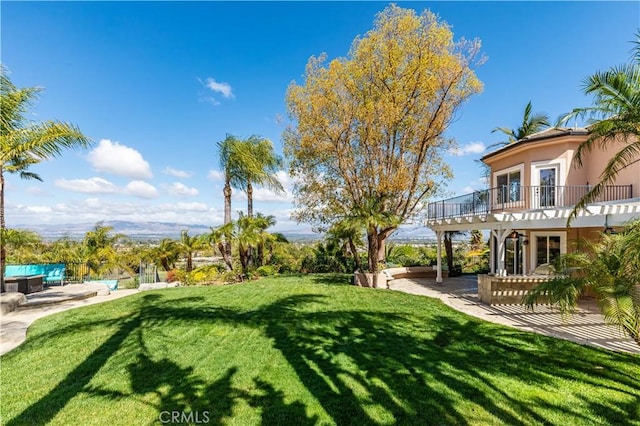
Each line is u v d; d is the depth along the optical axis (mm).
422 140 15984
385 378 4555
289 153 17734
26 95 9695
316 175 17781
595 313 8680
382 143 16453
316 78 15695
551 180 12695
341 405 3826
